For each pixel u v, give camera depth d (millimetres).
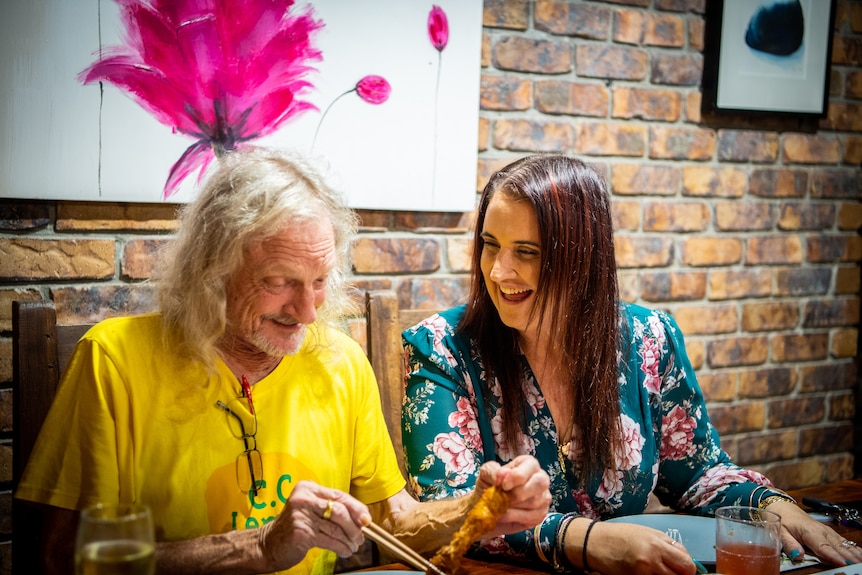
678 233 2404
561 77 2197
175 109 1768
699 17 2361
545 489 1173
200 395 1189
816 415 2686
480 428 1481
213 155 1814
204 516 1173
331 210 1237
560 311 1407
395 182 2008
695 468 1597
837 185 2643
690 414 1593
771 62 2430
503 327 1484
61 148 1684
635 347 1540
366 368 1378
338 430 1306
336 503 1055
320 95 1900
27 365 1338
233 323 1179
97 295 1771
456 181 2082
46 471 1123
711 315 2477
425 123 2025
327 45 1894
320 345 1321
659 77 2322
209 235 1144
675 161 2377
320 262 1146
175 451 1167
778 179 2541
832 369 2703
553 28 2172
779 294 2586
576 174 1411
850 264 2705
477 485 1204
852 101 2631
